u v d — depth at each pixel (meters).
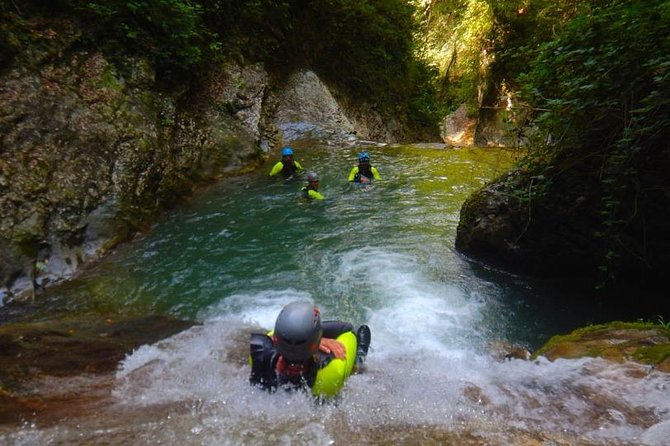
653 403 2.68
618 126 4.44
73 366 3.39
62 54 6.92
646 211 4.54
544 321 4.83
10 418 2.61
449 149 11.70
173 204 7.41
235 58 10.97
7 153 5.59
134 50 8.10
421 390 3.05
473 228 5.93
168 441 2.41
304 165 9.94
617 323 3.66
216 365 3.54
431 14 21.44
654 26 3.98
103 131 6.71
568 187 5.02
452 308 5.06
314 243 6.49
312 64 13.78
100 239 5.93
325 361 2.86
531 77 5.20
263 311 4.93
